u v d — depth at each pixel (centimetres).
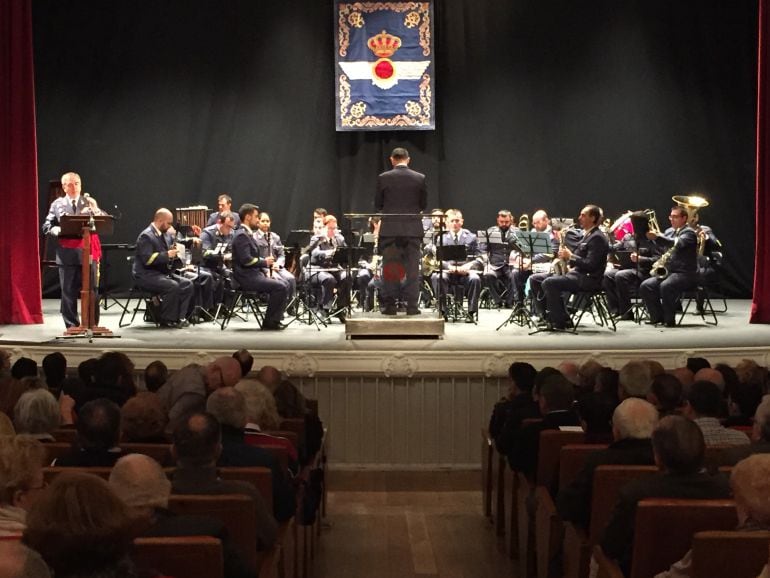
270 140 1289
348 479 722
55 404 423
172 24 1278
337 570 495
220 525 265
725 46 1279
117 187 1289
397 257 830
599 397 421
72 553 176
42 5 1272
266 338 841
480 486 698
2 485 252
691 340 831
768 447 361
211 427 315
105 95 1280
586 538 363
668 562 286
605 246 894
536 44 1284
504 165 1293
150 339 834
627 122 1286
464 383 757
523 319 972
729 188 1289
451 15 1284
